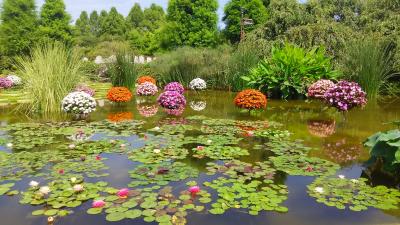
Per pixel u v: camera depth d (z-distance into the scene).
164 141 3.88
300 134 4.36
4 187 2.46
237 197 2.30
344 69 8.35
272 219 2.02
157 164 3.03
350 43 8.88
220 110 6.53
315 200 2.30
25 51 23.34
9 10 24.86
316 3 12.61
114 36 37.25
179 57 11.86
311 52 8.64
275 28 12.27
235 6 19.91
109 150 3.49
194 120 5.35
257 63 9.86
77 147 3.62
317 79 8.22
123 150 3.49
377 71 7.52
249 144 3.82
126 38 38.03
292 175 2.80
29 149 3.56
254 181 2.60
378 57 7.66
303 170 2.90
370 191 2.45
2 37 23.97
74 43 29.06
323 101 7.05
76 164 3.01
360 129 4.67
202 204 2.20
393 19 9.72
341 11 13.32
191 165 3.04
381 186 2.54
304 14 12.24
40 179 2.64
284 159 3.21
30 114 5.90
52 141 3.89
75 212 2.07
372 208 2.18
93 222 1.95
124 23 41.22
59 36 27.88
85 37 34.59
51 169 2.89
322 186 2.53
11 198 2.29
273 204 2.21
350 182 2.62
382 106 6.75
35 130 4.51
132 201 2.21
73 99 5.55
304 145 3.81
